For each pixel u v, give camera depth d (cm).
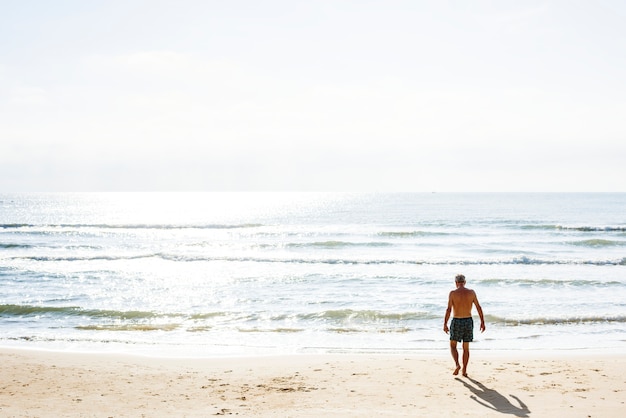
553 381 902
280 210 11275
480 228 5484
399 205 12912
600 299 1923
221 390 870
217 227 5938
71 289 2195
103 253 3559
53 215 9656
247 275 2542
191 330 1485
